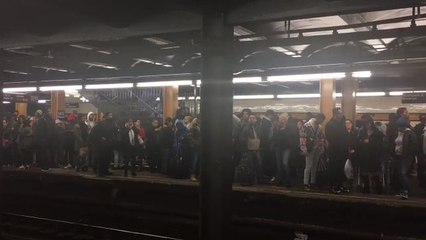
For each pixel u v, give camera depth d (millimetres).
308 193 10695
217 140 6816
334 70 11211
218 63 6859
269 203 10820
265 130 13070
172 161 13703
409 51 9523
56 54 13250
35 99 23578
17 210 14742
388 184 11383
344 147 11062
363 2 6512
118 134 14617
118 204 13141
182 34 11992
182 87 22344
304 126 11633
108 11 8141
